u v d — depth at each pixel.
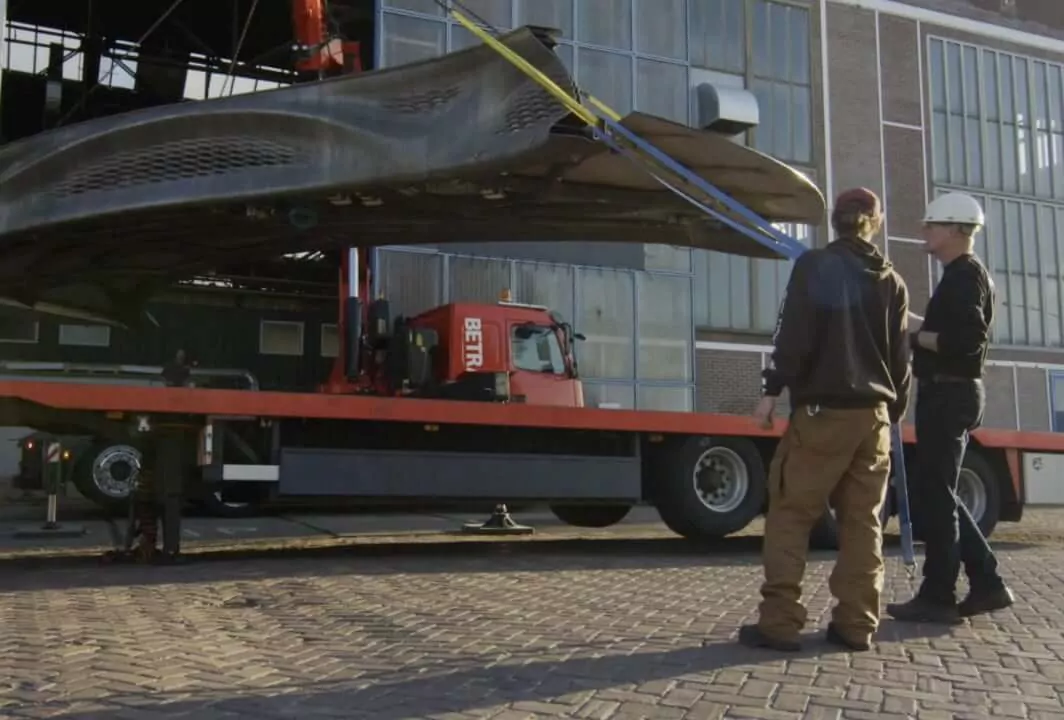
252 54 21.05
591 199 7.77
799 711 3.50
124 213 8.06
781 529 4.43
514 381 10.74
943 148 23.42
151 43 20.44
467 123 6.94
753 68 21.14
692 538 9.27
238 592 6.18
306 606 5.67
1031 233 24.36
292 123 7.60
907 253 22.47
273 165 7.68
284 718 3.44
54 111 17.80
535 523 12.86
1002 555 8.45
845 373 4.22
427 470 8.03
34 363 14.43
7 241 8.71
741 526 9.00
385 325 10.99
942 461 5.05
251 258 9.72
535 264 17.67
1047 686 3.86
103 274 9.92
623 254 18.55
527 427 8.40
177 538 7.61
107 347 18.42
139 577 6.85
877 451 4.37
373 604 5.73
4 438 14.17
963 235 5.06
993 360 23.50
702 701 3.61
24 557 8.20
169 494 7.57
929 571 5.09
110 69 19.53
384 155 7.25
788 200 7.83
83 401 6.92
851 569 4.43
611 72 18.83
